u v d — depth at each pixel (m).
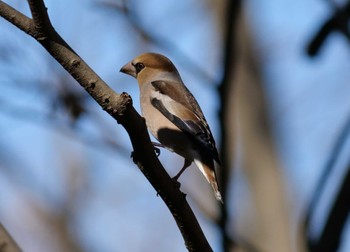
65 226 19.19
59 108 11.43
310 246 8.91
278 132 17.56
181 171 10.24
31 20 6.68
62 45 6.72
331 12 10.41
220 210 9.28
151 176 7.22
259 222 16.28
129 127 6.86
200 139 10.15
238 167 17.23
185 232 7.43
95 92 6.71
